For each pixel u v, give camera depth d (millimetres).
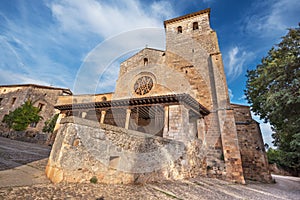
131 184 4594
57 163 3561
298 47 7957
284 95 7312
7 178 3297
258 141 11242
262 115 10836
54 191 3014
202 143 9422
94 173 4012
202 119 10344
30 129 20453
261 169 10625
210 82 12156
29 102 18656
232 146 9484
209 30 14812
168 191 4508
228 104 10555
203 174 8633
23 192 2732
